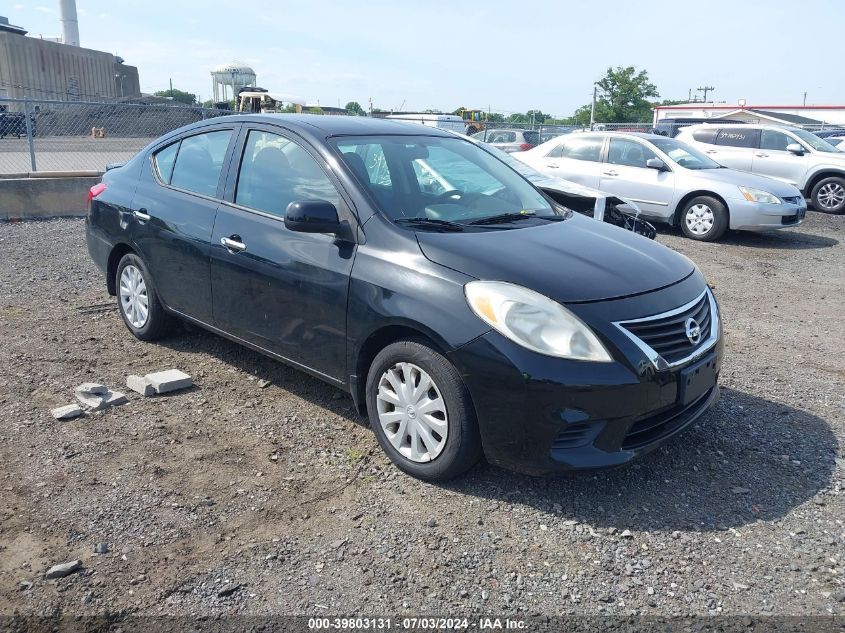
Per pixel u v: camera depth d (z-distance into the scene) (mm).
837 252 10336
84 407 4309
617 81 51312
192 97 39969
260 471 3637
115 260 5582
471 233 3770
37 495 3369
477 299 3260
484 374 3182
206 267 4520
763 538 3146
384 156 4223
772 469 3748
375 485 3520
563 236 3926
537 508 3338
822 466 3791
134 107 13133
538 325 3164
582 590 2801
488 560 2969
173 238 4754
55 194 11211
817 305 7312
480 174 4590
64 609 2654
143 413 4262
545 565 2943
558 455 3186
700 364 3471
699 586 2828
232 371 4938
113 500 3342
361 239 3730
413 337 3504
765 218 10461
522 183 4805
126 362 5055
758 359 5539
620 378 3133
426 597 2750
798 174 14516
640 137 11672
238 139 4582
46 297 6625
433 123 20828
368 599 2734
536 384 3102
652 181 11258
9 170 13594
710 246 10617
